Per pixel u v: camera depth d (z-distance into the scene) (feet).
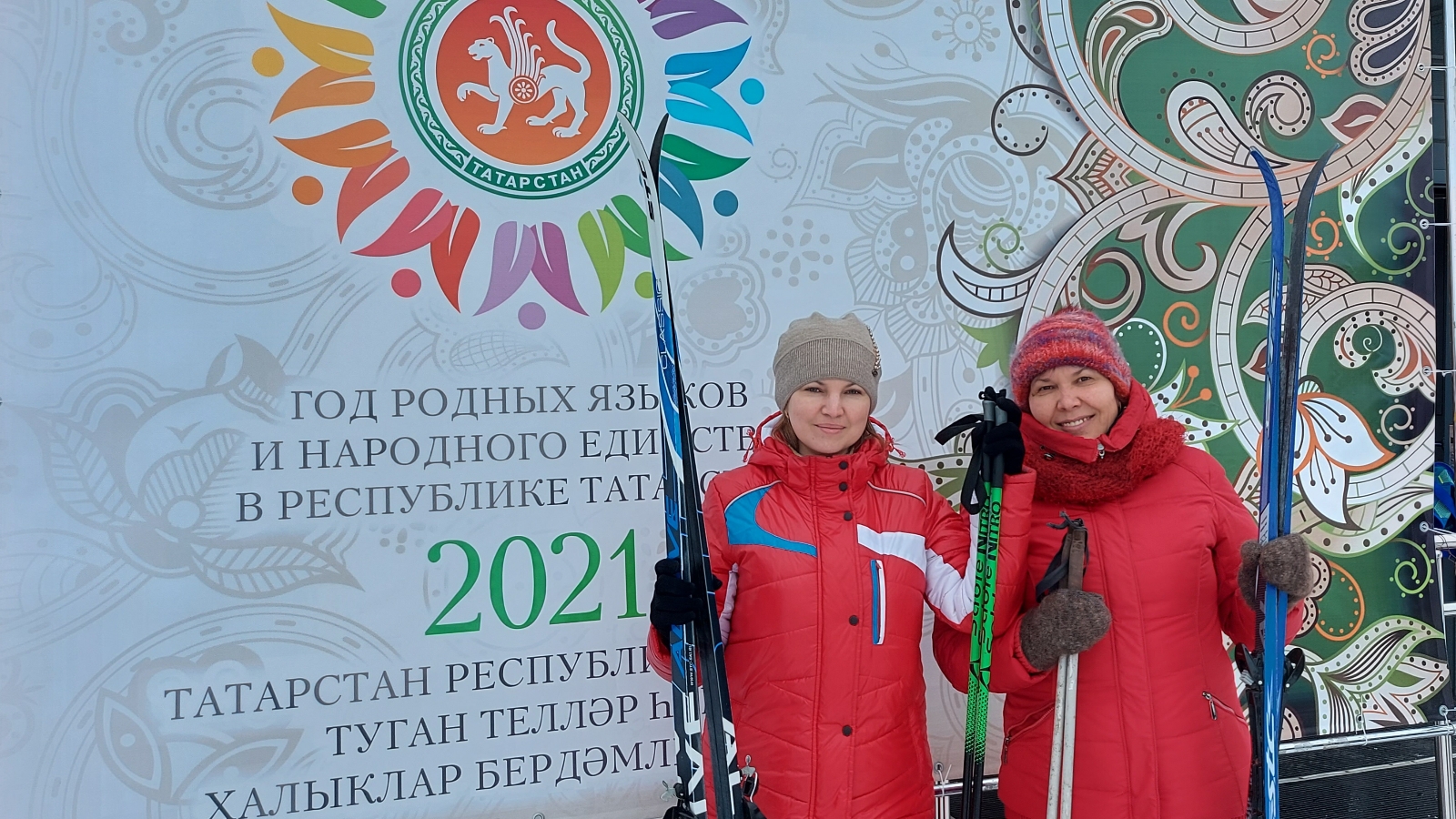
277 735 5.33
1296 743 6.42
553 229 5.74
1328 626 6.51
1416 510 6.64
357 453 5.45
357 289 5.47
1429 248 6.73
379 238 5.50
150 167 5.23
